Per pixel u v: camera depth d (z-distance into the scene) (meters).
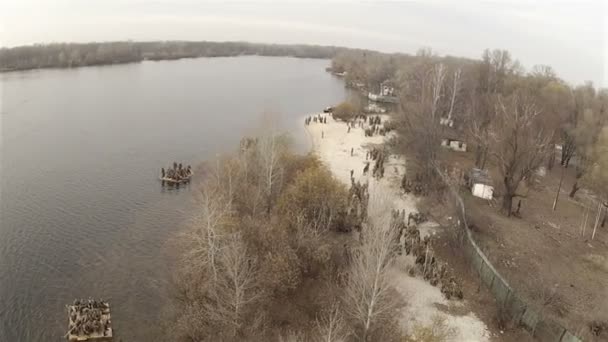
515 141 63.31
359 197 68.44
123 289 50.34
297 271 48.75
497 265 52.78
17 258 55.06
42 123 103.69
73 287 50.56
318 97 157.38
